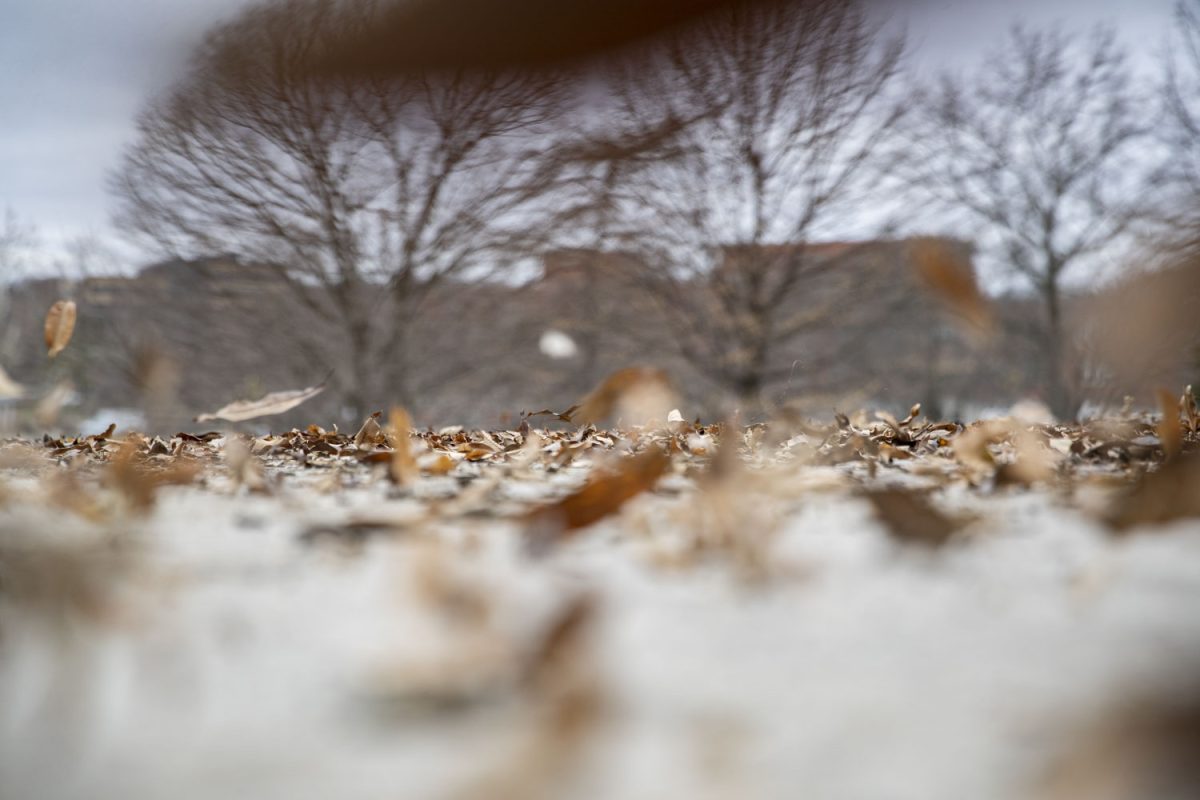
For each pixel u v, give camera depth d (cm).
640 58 238
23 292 1069
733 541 78
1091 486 111
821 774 33
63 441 223
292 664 49
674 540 83
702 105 772
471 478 141
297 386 1080
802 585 68
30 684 47
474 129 832
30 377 1018
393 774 34
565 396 1077
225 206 969
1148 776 30
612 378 76
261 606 63
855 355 1012
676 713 41
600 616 59
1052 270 826
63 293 1062
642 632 56
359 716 40
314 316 1059
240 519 101
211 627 57
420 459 150
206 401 1062
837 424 204
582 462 164
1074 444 158
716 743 37
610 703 39
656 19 229
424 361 1069
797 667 48
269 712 42
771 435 188
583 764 34
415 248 980
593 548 81
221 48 706
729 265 962
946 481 122
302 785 34
